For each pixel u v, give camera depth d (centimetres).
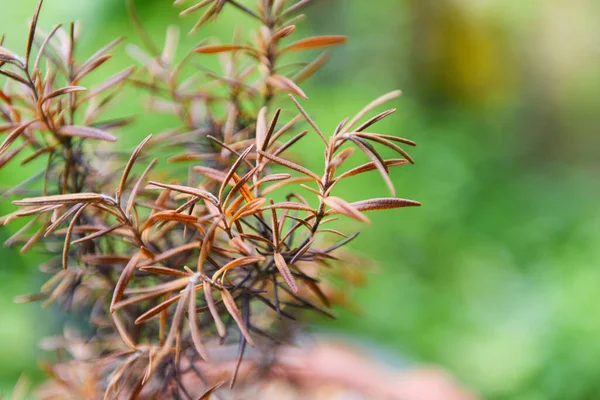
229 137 41
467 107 239
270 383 49
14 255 94
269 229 37
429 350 121
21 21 124
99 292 44
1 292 93
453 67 237
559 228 169
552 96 233
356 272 47
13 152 39
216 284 35
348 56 228
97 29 141
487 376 115
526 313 130
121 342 42
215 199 35
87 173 41
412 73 241
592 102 230
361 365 65
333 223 66
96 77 96
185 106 44
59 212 40
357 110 161
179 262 40
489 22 233
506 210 177
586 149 227
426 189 168
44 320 68
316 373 57
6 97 38
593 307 118
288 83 39
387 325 123
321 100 173
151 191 42
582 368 109
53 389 42
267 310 46
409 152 178
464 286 143
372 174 150
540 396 109
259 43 41
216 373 45
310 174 35
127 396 41
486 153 208
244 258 35
